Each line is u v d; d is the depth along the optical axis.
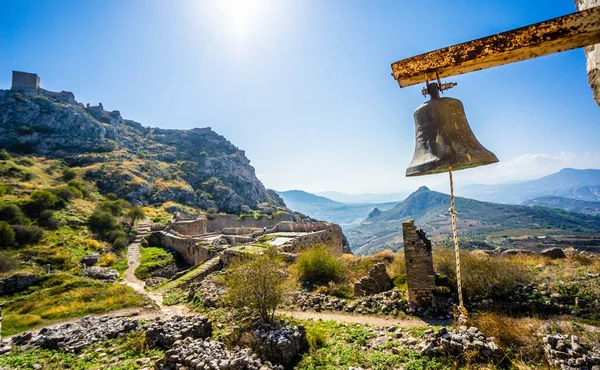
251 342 8.63
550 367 6.18
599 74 2.61
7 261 27.33
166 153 132.25
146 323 12.01
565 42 2.51
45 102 113.50
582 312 9.73
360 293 14.05
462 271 12.47
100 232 42.31
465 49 2.79
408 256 12.01
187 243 33.72
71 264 30.36
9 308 17.94
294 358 8.20
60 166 85.62
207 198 102.38
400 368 6.86
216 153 148.25
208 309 13.77
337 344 8.97
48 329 12.20
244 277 11.02
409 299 11.90
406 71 3.06
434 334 7.63
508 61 2.86
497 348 6.55
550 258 15.93
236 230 40.09
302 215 122.69
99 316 15.18
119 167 91.12
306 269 17.00
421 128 4.15
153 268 30.41
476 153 3.84
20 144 89.88
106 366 8.26
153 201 84.81
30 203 42.66
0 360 9.02
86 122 115.00
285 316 11.72
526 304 10.50
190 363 6.98
